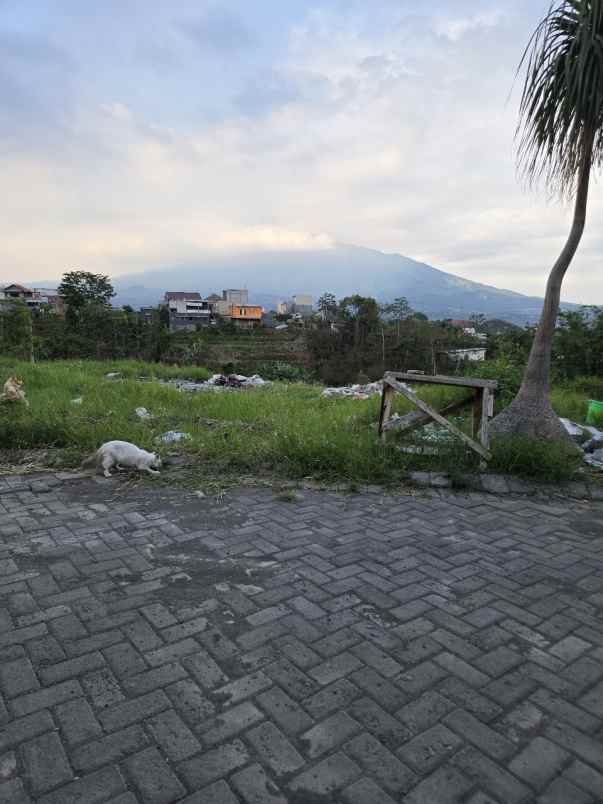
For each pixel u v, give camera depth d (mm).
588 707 2189
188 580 3178
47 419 6613
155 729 2020
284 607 2893
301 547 3668
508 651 2549
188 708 2131
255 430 6930
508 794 1773
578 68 5266
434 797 1754
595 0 5168
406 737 2004
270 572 3293
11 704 2141
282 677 2326
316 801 1728
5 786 1763
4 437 6164
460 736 2018
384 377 5742
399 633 2672
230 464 5504
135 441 6070
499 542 3842
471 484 5035
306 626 2715
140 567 3334
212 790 1763
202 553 3547
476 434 5605
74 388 10555
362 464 5242
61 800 1713
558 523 4254
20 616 2770
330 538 3834
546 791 1789
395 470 5270
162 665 2393
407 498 4742
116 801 1715
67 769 1835
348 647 2547
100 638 2586
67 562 3393
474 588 3150
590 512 4547
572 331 11406
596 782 1828
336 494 4812
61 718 2068
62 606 2869
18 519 4105
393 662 2443
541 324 6125
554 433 6074
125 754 1903
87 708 2123
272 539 3793
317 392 12016
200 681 2291
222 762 1876
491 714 2135
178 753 1911
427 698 2215
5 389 7652
